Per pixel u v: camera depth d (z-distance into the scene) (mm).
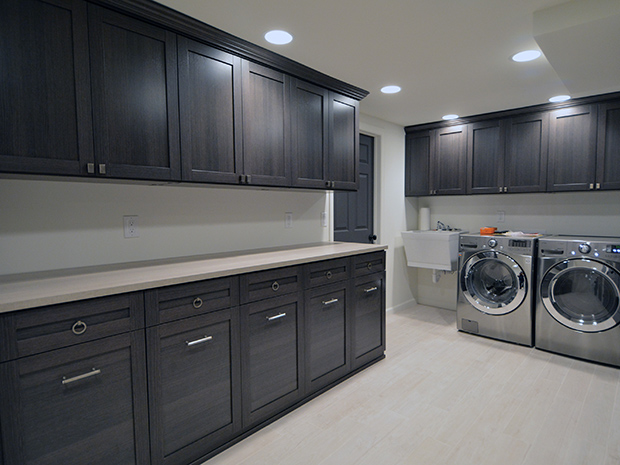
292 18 1761
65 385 1221
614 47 1893
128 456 1381
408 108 3334
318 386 2203
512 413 2029
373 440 1798
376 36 1944
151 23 1624
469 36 1943
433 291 4332
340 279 2320
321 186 2510
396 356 2822
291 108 2279
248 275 1769
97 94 1476
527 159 3324
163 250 2039
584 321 2727
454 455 1689
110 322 1315
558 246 2807
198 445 1604
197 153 1816
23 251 1581
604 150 2930
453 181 3785
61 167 1396
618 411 2035
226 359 1698
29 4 1308
